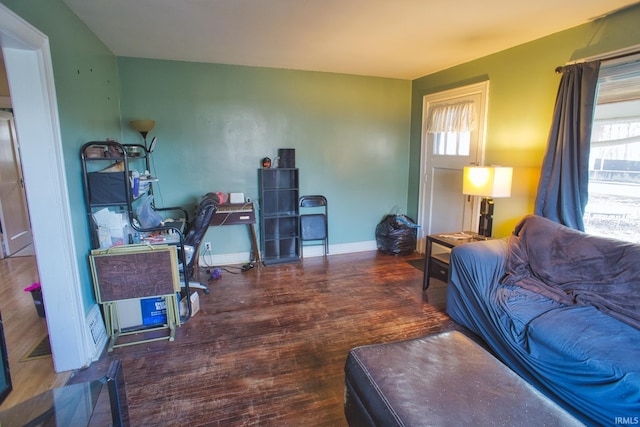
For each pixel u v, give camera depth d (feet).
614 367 4.90
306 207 14.46
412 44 10.09
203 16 7.98
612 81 7.93
